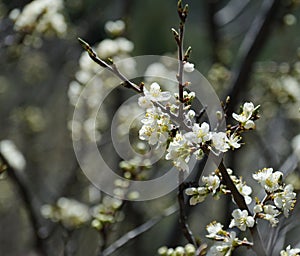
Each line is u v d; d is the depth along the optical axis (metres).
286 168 6.32
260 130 9.05
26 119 11.69
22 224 11.22
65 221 6.63
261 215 3.17
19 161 6.50
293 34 10.55
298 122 8.96
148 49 12.74
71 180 8.24
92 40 9.81
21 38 6.54
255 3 11.41
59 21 6.54
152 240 9.73
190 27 12.51
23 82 12.69
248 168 9.66
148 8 13.00
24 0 8.02
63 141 11.36
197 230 9.63
